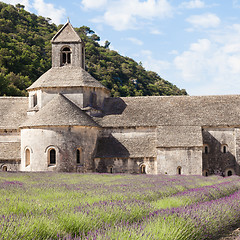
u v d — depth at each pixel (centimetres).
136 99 5172
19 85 10100
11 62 11150
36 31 17162
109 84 12975
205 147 4666
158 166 4322
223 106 4906
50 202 1449
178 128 4562
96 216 1177
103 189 2077
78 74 4941
